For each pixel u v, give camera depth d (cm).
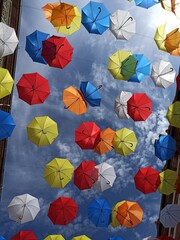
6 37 1026
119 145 1161
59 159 1141
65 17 1032
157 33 1119
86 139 1127
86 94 1111
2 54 1041
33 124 1113
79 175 1130
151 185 1166
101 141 1152
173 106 1191
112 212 1162
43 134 1111
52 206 1127
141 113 1139
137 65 1123
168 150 1189
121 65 1100
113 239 1161
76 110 1110
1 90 1016
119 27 1105
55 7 1027
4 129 1038
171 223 1254
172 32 1096
